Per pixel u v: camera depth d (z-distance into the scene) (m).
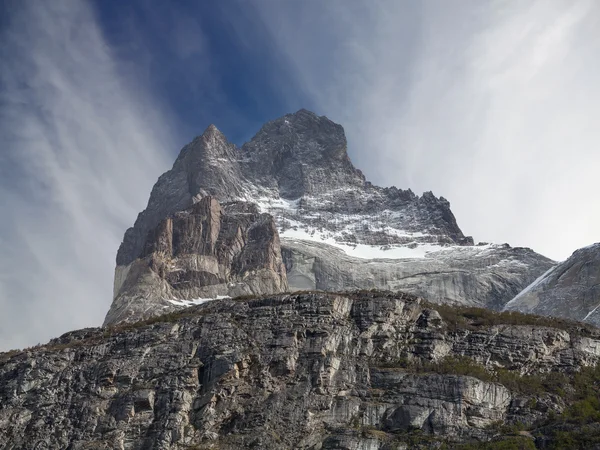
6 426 159.00
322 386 155.88
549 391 158.25
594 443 138.12
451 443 144.88
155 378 161.50
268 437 148.88
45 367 167.38
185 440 150.50
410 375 156.00
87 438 154.25
